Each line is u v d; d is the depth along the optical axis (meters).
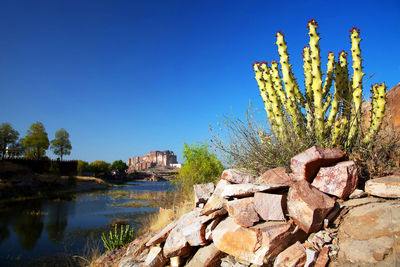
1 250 9.48
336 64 5.04
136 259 5.16
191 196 10.48
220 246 3.63
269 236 3.11
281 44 5.25
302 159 3.78
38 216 15.88
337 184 3.56
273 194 3.57
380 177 3.78
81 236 11.29
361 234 2.91
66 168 45.22
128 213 16.75
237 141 5.21
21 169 34.81
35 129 49.03
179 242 4.16
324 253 2.87
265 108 5.50
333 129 4.77
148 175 88.44
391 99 6.00
